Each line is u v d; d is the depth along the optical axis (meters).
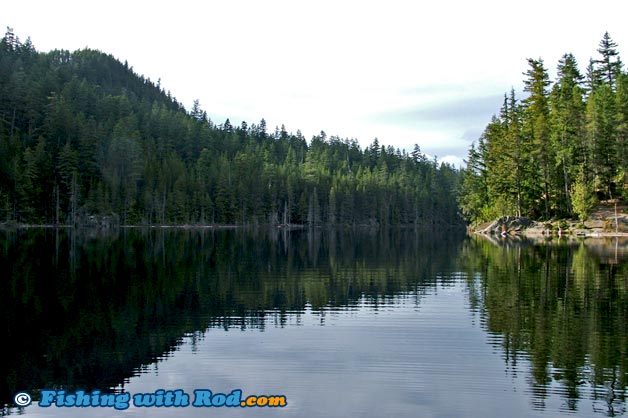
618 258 36.06
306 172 145.88
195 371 13.73
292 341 16.39
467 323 18.38
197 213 115.06
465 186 94.06
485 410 11.10
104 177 101.06
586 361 14.04
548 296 22.81
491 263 36.12
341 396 11.94
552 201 69.94
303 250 51.78
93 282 27.75
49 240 58.50
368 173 155.50
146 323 18.84
